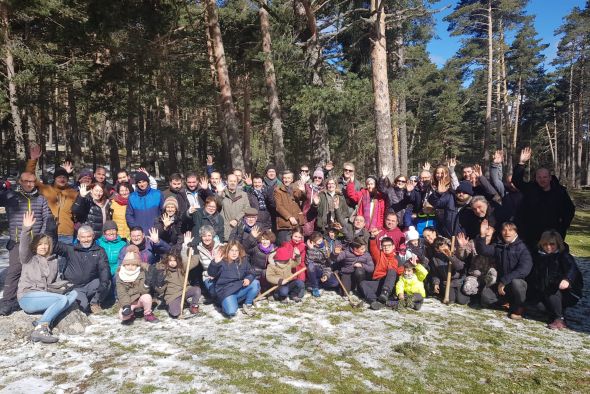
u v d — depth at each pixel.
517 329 4.87
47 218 5.32
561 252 5.00
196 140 33.03
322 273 6.05
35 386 3.33
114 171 20.56
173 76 18.31
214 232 5.55
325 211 6.69
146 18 11.26
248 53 13.67
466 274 5.85
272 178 7.76
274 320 4.98
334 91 11.32
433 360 3.95
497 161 6.10
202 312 5.30
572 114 37.09
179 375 3.51
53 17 13.38
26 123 17.55
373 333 4.59
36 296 4.46
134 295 4.86
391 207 6.97
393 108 22.89
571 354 4.18
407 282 5.53
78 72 14.16
